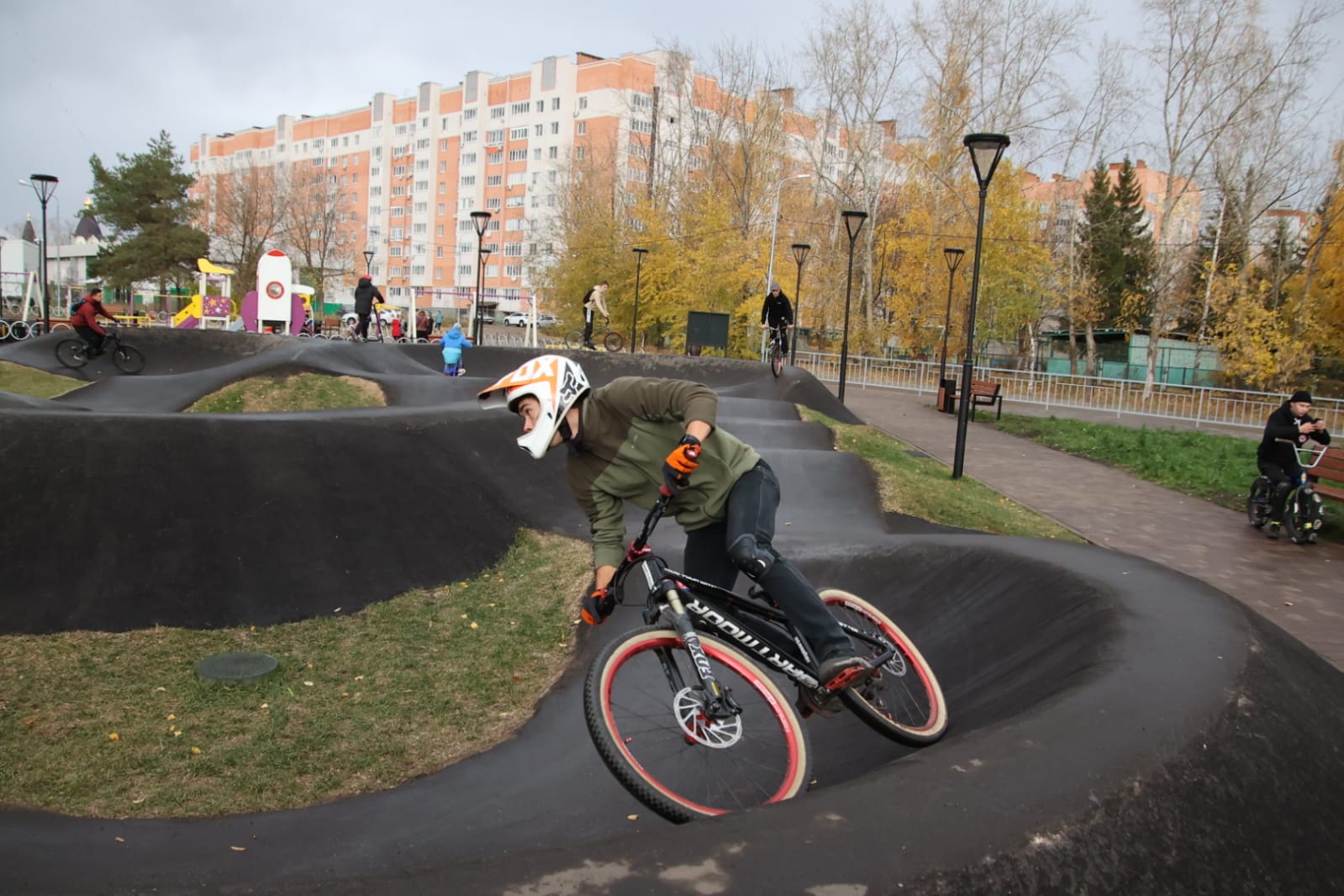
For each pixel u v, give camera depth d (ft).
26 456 20.43
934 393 94.07
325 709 16.99
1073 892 6.77
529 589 23.43
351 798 14.15
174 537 20.83
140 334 68.13
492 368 72.69
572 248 126.72
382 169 309.83
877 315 137.28
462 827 13.14
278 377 52.90
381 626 20.77
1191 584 14.20
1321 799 9.03
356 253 320.91
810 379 60.34
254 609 20.40
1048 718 8.95
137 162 176.35
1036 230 119.75
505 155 268.62
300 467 23.56
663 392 10.05
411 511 24.53
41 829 12.37
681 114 140.97
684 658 10.59
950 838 6.82
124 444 21.61
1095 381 92.22
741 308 105.91
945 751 8.28
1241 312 93.81
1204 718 9.03
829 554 22.27
